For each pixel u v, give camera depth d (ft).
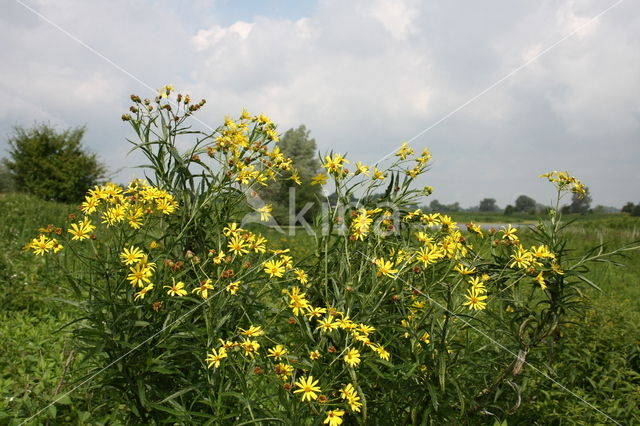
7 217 27.53
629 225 55.42
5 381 9.00
